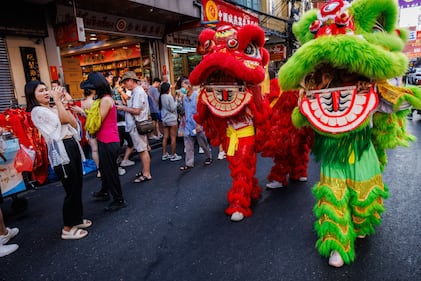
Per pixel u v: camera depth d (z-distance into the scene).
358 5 2.28
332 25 2.24
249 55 3.02
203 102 3.34
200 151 6.74
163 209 3.78
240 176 3.36
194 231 3.14
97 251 2.91
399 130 2.57
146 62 10.79
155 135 8.72
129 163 6.08
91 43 11.91
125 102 6.50
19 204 4.14
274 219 3.25
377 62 1.94
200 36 3.22
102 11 7.95
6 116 4.05
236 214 3.27
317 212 2.40
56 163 2.93
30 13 6.65
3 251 2.97
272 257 2.56
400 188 3.85
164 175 5.22
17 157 3.66
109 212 3.81
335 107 2.22
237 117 3.26
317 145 2.53
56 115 2.93
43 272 2.64
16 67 6.57
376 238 2.70
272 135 3.48
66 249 2.99
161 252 2.80
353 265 2.34
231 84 3.12
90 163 5.93
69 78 9.16
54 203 4.34
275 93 3.53
